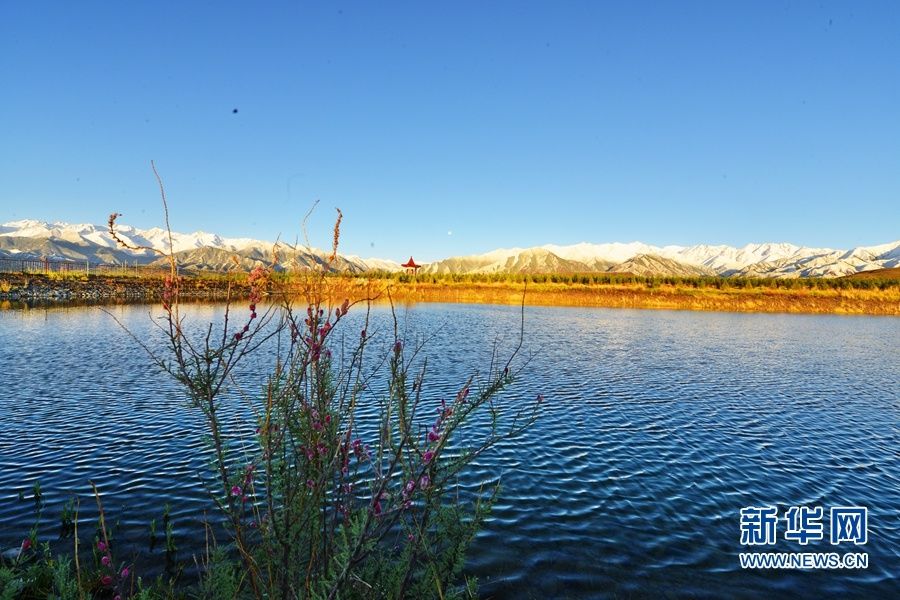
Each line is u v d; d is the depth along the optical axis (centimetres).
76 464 1061
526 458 1141
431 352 2628
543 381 2000
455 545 441
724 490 1014
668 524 870
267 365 2020
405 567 443
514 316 5419
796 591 696
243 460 604
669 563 754
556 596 669
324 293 383
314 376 399
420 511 750
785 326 4869
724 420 1504
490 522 848
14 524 806
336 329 3334
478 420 1417
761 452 1236
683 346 3178
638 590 686
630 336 3681
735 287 8875
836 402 1758
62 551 730
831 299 8000
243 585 484
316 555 396
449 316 5209
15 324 3647
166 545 744
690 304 7812
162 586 635
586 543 799
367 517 346
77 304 5653
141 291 7369
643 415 1534
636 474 1075
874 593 696
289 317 377
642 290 8869
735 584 708
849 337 3944
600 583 699
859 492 1021
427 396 1655
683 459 1176
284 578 362
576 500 944
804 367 2477
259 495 549
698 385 1995
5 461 1077
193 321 3859
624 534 830
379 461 390
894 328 4856
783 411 1622
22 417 1397
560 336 3594
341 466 399
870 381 2153
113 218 307
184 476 996
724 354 2858
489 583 691
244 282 369
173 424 1329
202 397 365
